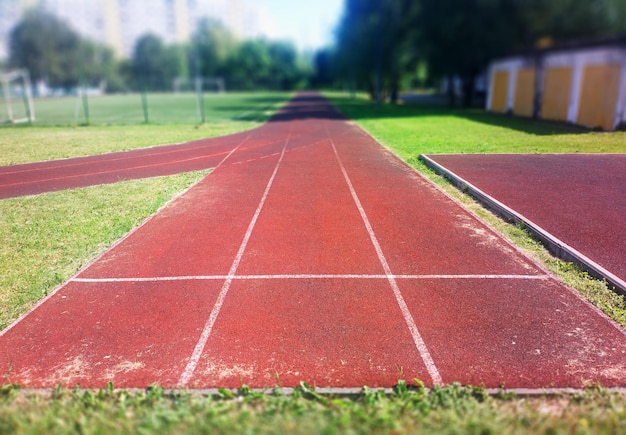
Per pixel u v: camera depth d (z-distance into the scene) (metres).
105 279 5.75
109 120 27.81
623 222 7.42
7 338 4.56
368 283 5.52
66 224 7.91
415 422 3.20
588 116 20.34
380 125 23.09
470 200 8.99
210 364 4.07
